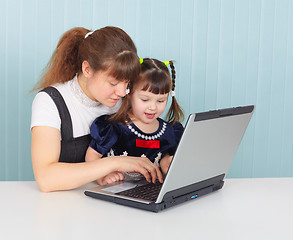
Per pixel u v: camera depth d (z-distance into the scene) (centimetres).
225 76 268
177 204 110
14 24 237
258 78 273
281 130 282
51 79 147
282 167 283
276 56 274
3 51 238
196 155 107
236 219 101
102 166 121
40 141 126
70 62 144
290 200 118
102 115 154
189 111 264
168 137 164
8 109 243
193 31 259
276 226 98
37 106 134
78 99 144
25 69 241
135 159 127
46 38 241
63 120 139
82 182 120
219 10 261
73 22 242
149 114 154
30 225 94
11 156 247
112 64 124
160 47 256
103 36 129
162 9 253
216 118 106
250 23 267
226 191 125
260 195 122
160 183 127
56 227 93
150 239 88
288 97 279
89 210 105
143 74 149
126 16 249
